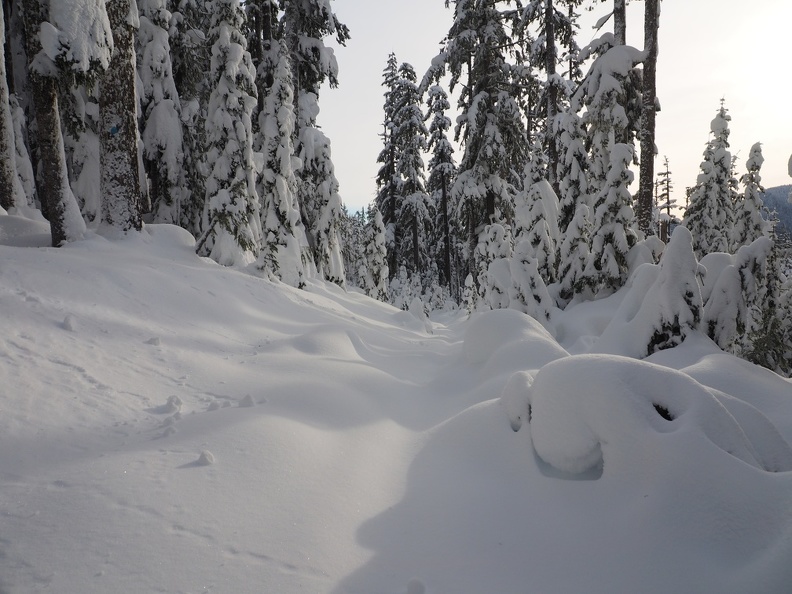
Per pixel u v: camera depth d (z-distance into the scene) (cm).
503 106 2159
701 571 248
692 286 670
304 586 239
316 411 491
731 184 2166
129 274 807
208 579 235
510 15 2036
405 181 3744
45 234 991
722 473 281
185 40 1773
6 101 1143
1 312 543
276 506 306
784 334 886
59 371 461
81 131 1397
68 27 807
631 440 312
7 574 224
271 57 1850
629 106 1495
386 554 277
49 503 278
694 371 500
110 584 225
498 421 426
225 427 405
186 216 1717
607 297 1216
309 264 1870
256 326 871
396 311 2039
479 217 2412
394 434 484
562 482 341
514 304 1134
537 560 274
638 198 1375
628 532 280
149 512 280
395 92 3706
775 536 251
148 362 554
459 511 327
